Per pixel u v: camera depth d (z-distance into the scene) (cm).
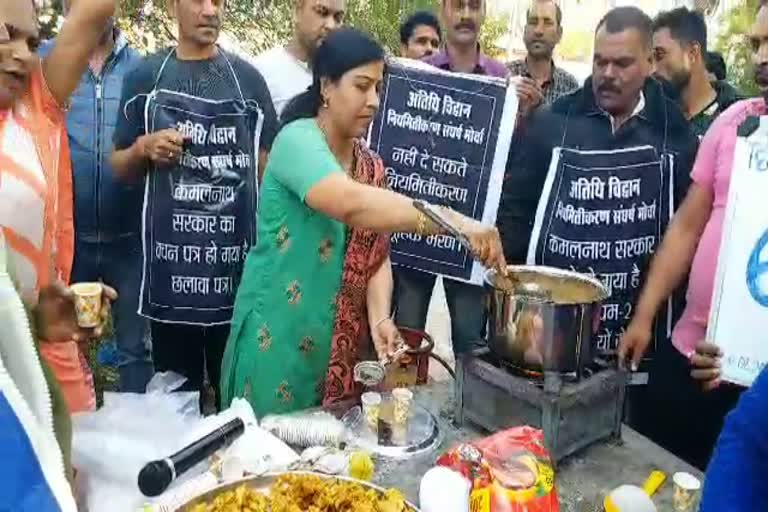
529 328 160
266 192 209
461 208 289
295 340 215
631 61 240
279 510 131
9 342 112
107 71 301
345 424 179
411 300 330
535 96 295
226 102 267
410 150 289
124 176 279
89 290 138
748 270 201
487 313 174
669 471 169
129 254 313
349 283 214
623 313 258
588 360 167
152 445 153
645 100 254
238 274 276
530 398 164
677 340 231
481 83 282
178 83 266
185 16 263
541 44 376
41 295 141
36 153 171
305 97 209
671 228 238
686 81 327
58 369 190
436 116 285
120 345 322
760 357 200
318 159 192
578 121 256
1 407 101
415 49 408
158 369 295
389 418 175
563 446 167
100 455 148
